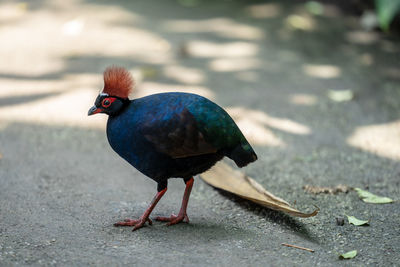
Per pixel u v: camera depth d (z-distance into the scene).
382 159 7.20
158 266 4.55
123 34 12.12
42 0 14.62
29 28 12.35
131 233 5.23
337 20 13.32
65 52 11.01
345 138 7.85
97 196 6.07
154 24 12.84
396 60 10.98
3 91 9.13
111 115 5.23
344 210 5.81
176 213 5.77
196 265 4.59
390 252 4.92
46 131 7.83
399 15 12.30
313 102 9.09
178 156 5.05
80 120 8.27
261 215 5.71
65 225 5.34
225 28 12.67
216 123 5.02
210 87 9.50
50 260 4.62
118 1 14.82
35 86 9.41
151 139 4.99
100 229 5.30
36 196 5.99
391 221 5.56
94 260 4.64
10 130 7.78
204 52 11.22
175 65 10.50
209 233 5.27
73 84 9.52
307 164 7.05
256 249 4.93
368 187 6.40
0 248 4.81
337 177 6.69
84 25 12.62
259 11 13.95
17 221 5.39
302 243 5.08
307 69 10.51
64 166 6.82
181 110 5.00
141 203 5.98
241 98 9.12
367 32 12.57
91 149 7.39
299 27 12.74
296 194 6.22
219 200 6.12
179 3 14.73
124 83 5.14
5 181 6.32
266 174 6.78
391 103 9.05
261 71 10.36
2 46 11.19
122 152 5.22
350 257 4.79
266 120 8.39
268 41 11.93
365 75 10.23
